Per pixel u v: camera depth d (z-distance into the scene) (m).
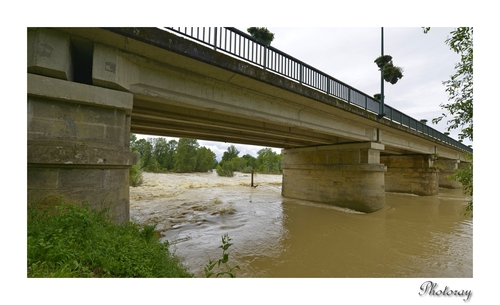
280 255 7.84
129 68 5.88
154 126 11.46
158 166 47.91
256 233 10.24
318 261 7.41
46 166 4.23
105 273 3.31
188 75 7.02
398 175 25.52
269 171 63.50
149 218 12.48
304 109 11.07
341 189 16.81
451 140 27.30
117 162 5.09
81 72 5.81
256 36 8.77
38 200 4.16
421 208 16.67
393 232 10.75
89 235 3.76
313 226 11.64
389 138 17.44
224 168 50.75
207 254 7.69
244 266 6.92
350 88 12.73
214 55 6.69
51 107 4.55
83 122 4.88
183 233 10.00
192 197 20.59
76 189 4.48
